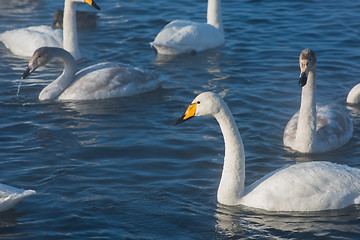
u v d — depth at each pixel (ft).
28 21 83.97
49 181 41.37
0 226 35.53
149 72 62.08
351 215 36.32
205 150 46.93
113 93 59.77
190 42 72.54
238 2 90.68
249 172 43.01
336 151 47.34
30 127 51.70
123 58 70.79
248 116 53.47
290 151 46.88
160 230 35.27
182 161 44.96
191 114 37.19
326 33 76.69
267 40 75.51
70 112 55.67
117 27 81.20
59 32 75.05
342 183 37.06
